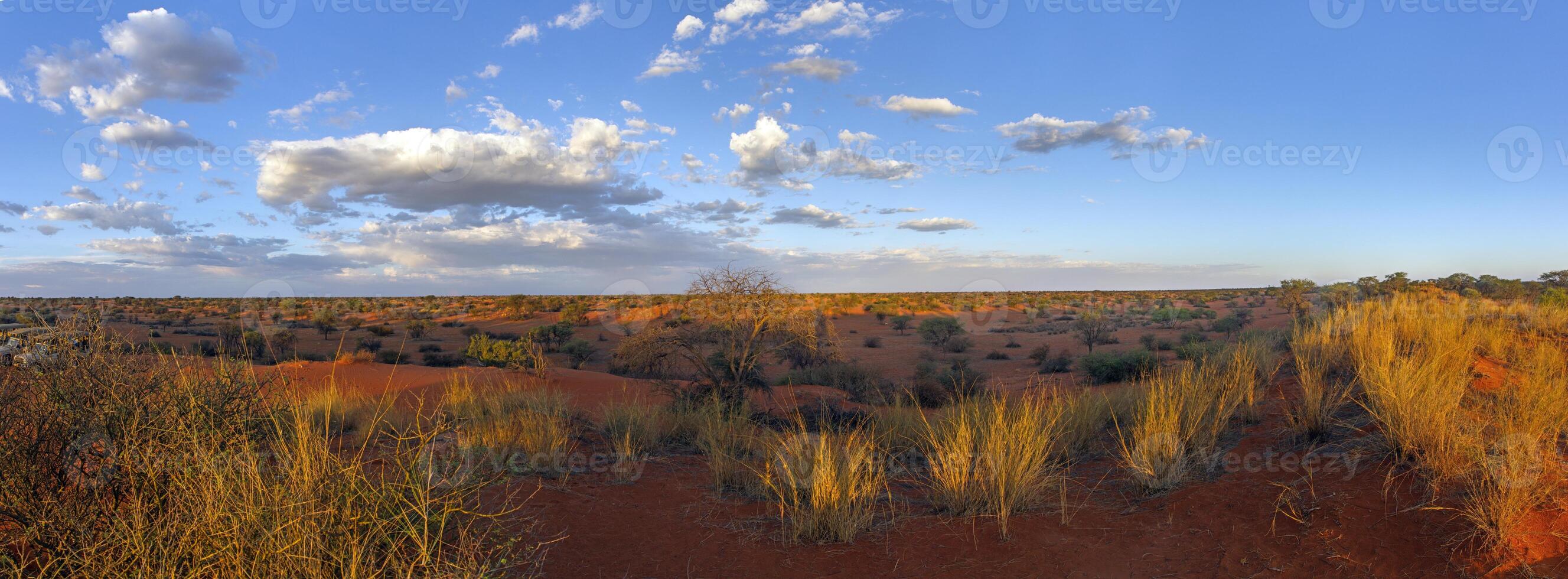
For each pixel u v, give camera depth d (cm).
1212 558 436
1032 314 6122
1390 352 699
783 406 1194
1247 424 707
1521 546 381
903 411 977
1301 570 407
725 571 448
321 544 318
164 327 3988
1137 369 1594
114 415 357
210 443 360
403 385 1376
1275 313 4784
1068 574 433
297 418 380
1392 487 474
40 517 331
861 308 7150
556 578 432
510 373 1633
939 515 545
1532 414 516
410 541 369
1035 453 607
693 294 1162
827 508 510
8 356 363
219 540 311
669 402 1158
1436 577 375
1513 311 1277
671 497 602
